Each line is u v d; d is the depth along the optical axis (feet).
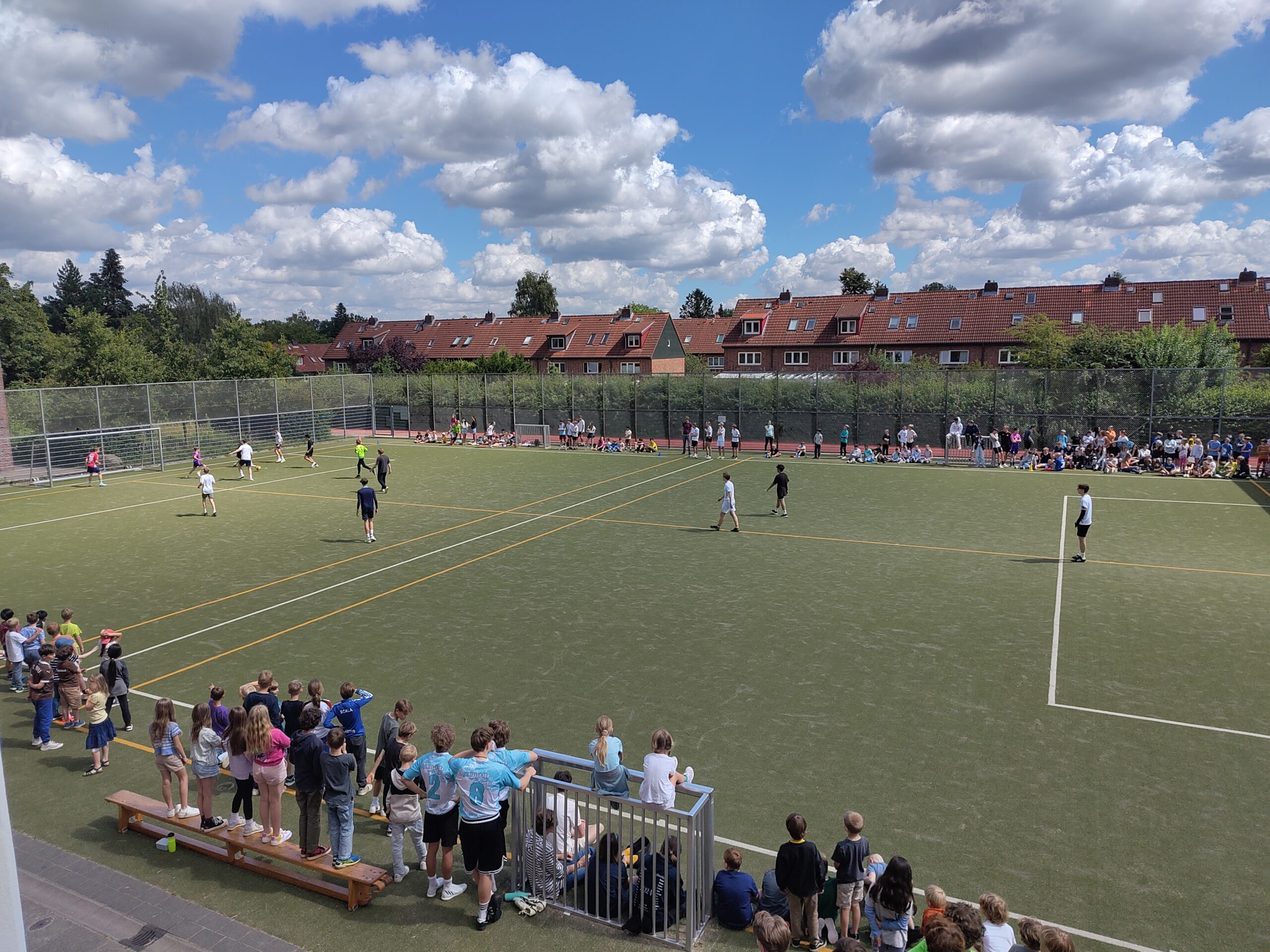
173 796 32.12
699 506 91.25
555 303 383.04
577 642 47.09
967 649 45.27
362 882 24.26
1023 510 86.17
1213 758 32.89
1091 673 41.68
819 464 125.49
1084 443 115.14
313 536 77.15
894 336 207.41
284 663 44.73
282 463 134.21
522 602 55.11
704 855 24.09
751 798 30.32
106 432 122.21
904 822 28.58
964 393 128.36
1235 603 52.90
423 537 75.97
